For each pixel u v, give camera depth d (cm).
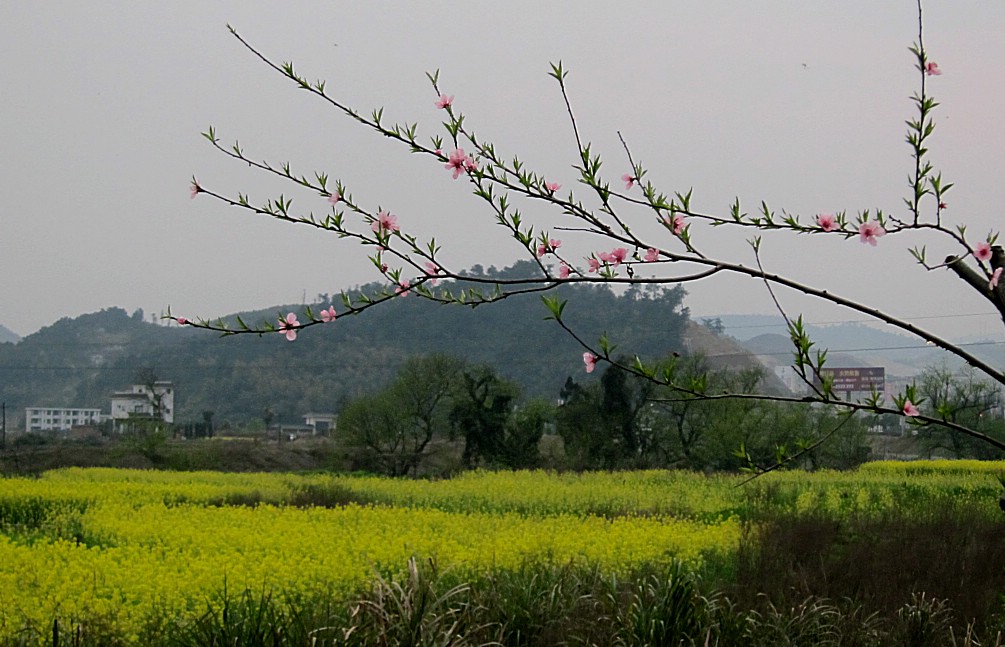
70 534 1906
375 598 792
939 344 401
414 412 4528
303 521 2000
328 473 4350
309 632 745
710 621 926
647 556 1525
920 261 414
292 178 450
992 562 1380
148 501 2562
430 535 1759
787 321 398
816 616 1004
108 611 995
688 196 429
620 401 4262
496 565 1303
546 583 1012
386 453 4703
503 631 884
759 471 423
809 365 398
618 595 985
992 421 4091
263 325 459
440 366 4525
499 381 4497
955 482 3278
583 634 899
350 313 447
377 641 734
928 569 1310
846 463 4775
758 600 1084
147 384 6700
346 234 443
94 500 2573
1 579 1223
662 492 2902
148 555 1458
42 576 1242
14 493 2616
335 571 1323
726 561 1556
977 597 1166
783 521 1755
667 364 406
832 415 4044
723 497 2778
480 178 438
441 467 4728
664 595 951
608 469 4284
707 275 424
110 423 7756
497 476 3512
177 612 1107
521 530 1858
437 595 849
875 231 411
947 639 1005
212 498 2703
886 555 1376
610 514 2441
